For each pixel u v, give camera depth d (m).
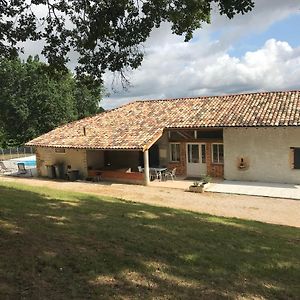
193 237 9.56
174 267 7.13
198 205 18.31
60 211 11.29
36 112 53.97
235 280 6.86
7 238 7.57
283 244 10.03
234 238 10.03
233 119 23.28
